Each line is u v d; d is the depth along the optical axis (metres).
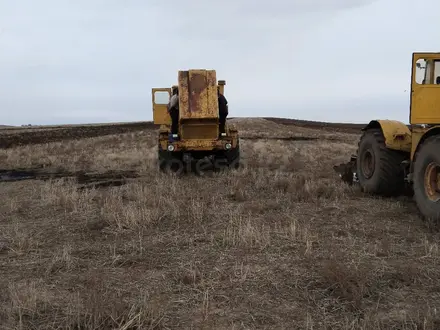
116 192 9.45
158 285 4.30
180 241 5.71
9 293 4.08
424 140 6.57
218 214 7.15
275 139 34.22
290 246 5.40
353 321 3.40
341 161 15.88
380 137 8.44
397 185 8.34
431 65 6.96
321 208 7.55
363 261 4.82
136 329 3.42
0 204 8.52
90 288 4.14
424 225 6.28
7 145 33.91
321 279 4.32
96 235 6.13
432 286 4.18
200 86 12.61
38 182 11.70
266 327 3.46
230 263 4.88
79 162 17.36
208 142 12.46
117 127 63.47
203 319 3.58
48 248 5.60
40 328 3.45
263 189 9.50
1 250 5.54
